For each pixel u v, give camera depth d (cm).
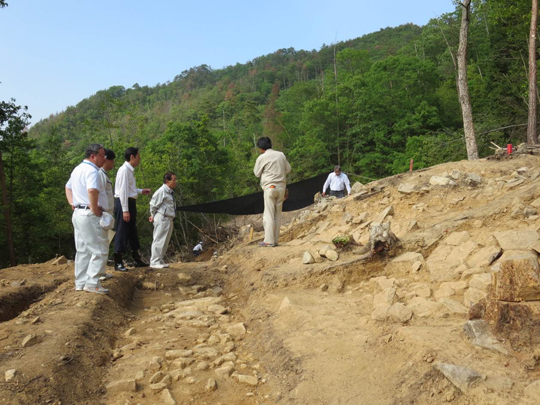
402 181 830
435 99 3319
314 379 314
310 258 576
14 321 440
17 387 300
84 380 336
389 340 327
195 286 667
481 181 725
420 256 501
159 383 335
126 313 529
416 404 251
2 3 1680
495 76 2698
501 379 240
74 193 536
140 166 2766
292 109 4750
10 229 1908
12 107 2042
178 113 10700
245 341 432
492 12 2147
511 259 292
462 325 325
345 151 3328
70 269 729
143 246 2522
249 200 1410
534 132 1416
